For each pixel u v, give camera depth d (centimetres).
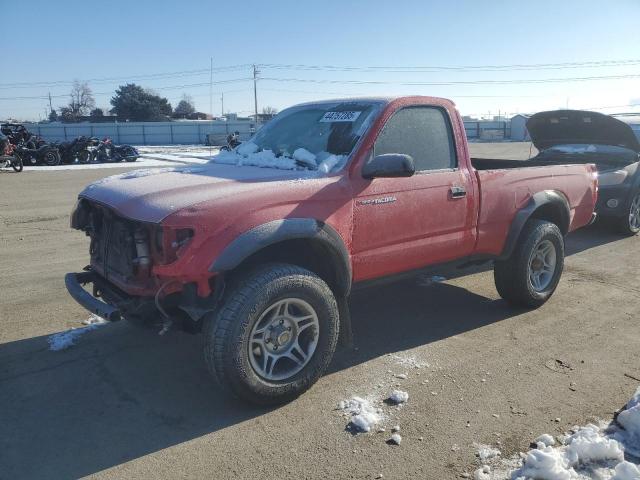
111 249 395
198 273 326
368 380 400
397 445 321
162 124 6712
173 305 354
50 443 326
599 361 430
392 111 423
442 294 596
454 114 466
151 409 363
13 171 2306
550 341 469
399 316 531
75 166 2656
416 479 292
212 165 481
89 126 6494
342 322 405
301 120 476
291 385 362
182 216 327
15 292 603
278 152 455
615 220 891
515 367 419
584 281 645
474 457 310
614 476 278
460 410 358
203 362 431
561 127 880
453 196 450
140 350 452
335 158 402
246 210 341
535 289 538
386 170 378
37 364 427
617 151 877
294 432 336
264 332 354
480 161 745
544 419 347
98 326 503
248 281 343
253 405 363
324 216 371
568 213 570
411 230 426
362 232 396
